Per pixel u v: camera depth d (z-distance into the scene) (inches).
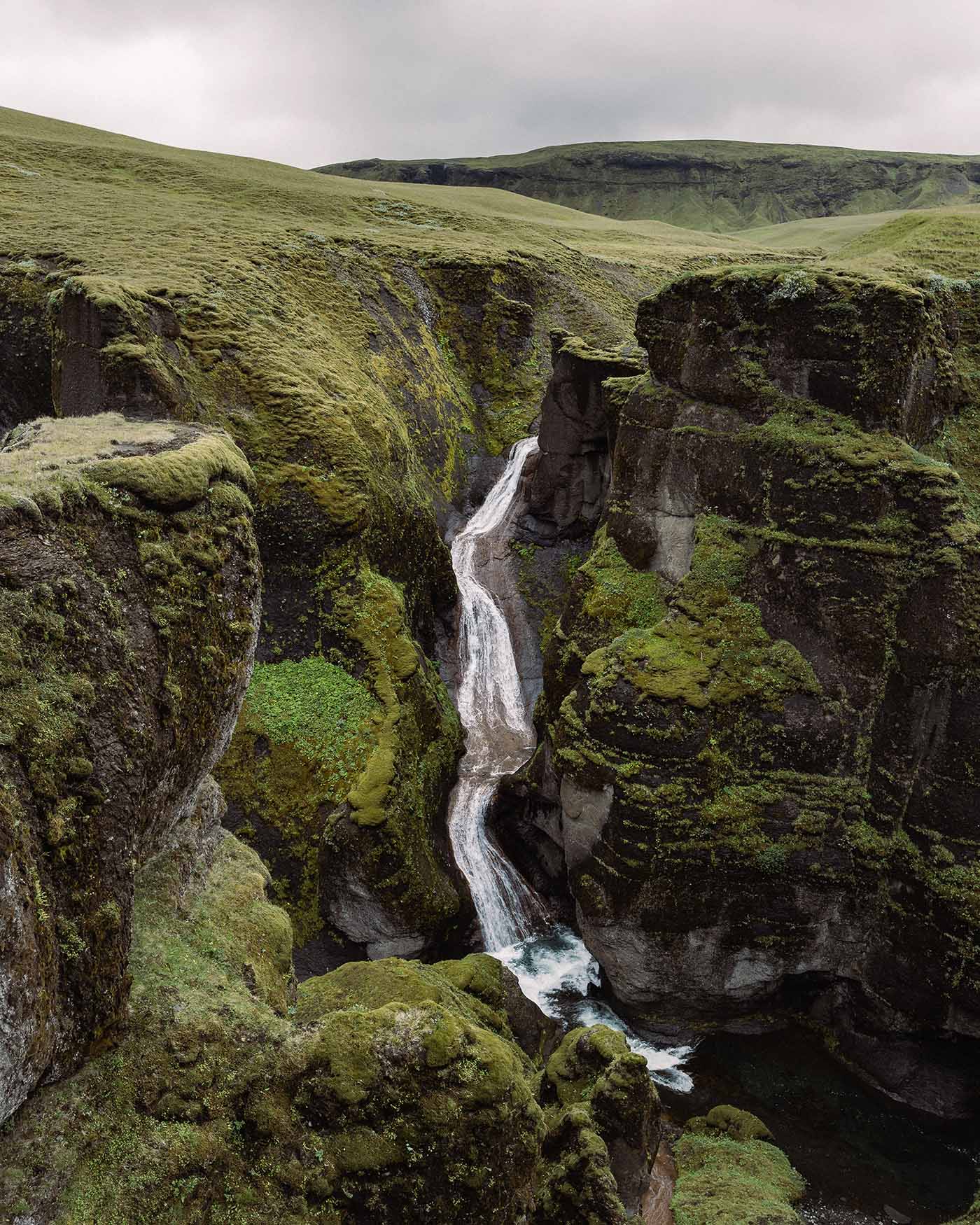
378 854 992.2
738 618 953.5
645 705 924.6
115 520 440.5
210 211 2183.8
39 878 338.0
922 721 845.8
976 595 821.2
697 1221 694.5
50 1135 352.2
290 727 1097.4
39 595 370.9
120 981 395.9
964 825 806.5
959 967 797.9
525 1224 459.5
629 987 959.6
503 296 2075.5
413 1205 413.4
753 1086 885.2
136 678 419.8
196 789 521.7
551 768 1114.1
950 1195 755.4
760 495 962.1
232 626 524.4
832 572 903.1
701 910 907.4
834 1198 749.3
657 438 1076.5
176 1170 380.2
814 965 914.1
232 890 558.6
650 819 903.7
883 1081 878.4
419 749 1150.3
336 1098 419.8
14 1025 315.3
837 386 935.7
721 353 1006.4
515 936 1118.4
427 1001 467.8
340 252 1942.7
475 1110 429.4
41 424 636.7
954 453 1014.4
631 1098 694.5
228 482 557.3
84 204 2074.3
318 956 1003.9
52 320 1198.9
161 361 1149.1
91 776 376.2
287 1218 396.5
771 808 896.9
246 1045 432.8
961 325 1154.7
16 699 344.8
